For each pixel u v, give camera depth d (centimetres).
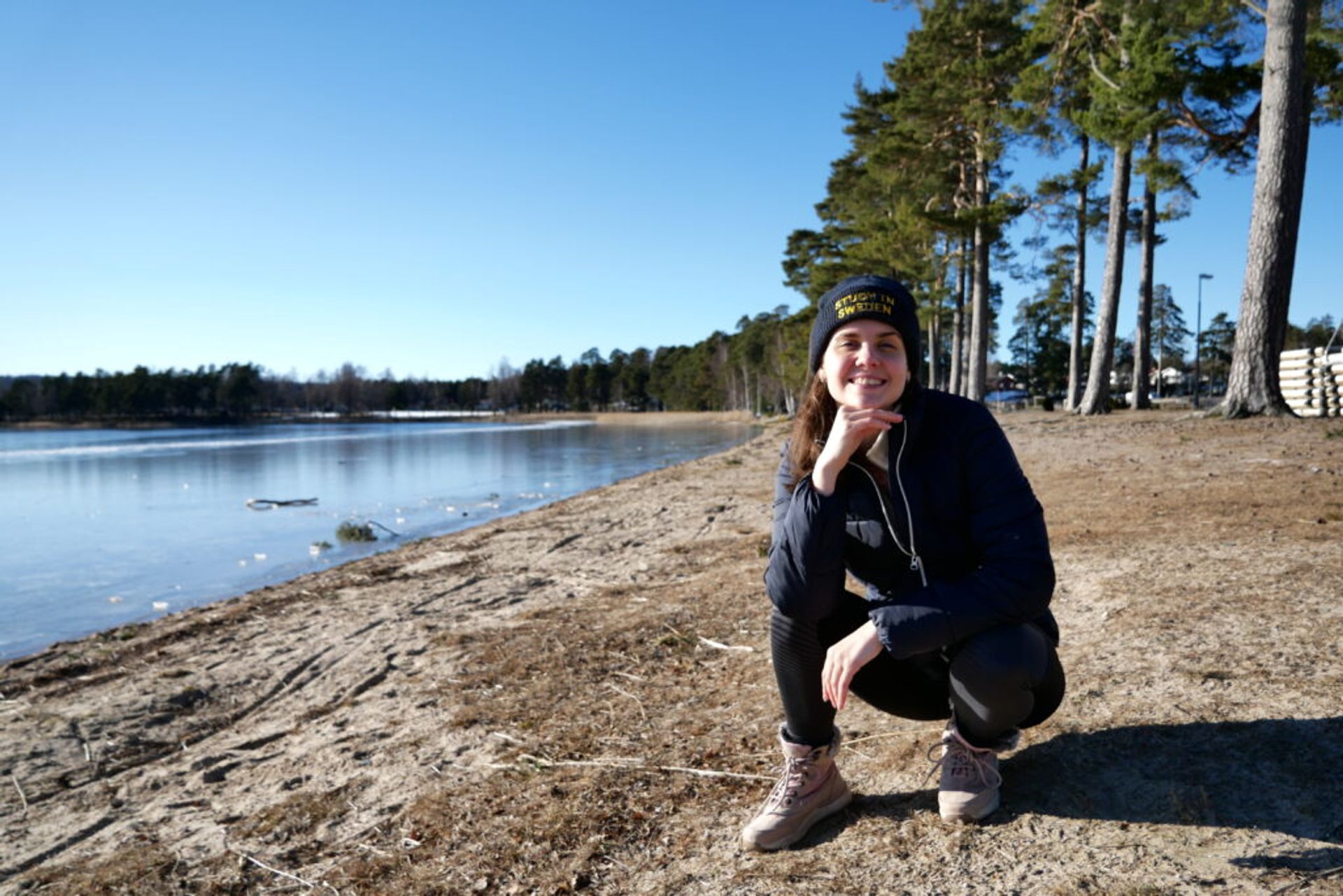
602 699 358
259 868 246
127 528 1407
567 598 599
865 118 3444
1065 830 191
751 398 8956
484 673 422
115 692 464
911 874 184
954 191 2697
